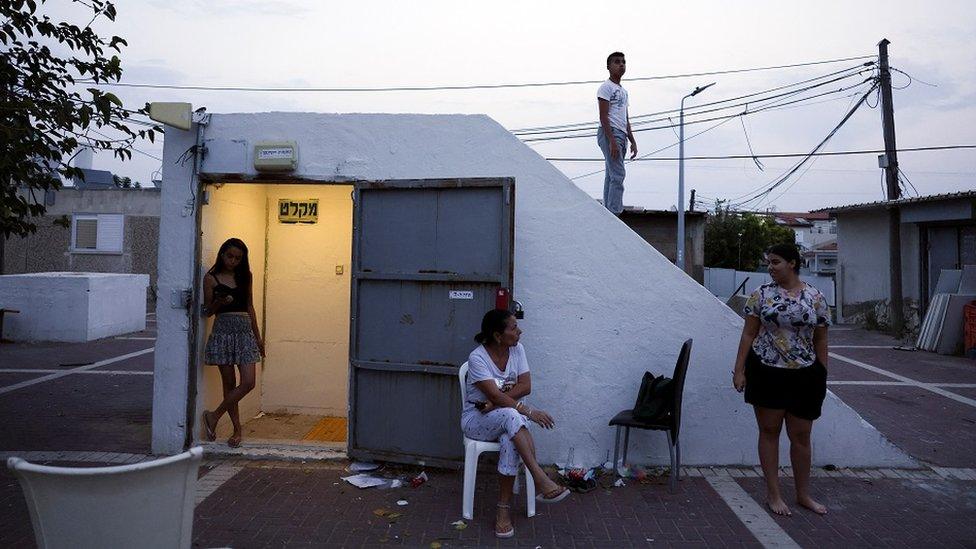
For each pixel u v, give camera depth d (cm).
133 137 622
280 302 738
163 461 259
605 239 572
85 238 2345
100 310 1421
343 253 729
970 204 1451
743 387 494
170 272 596
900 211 1697
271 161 584
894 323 1669
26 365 1106
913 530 454
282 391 739
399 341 564
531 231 575
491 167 578
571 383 572
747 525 461
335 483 536
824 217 5762
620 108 760
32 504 252
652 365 572
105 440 652
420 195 561
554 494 441
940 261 1623
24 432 680
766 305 479
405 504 493
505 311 483
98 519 253
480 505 495
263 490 518
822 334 479
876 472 569
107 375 1017
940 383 1017
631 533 447
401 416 563
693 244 1702
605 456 573
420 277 557
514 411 461
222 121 597
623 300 572
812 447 579
